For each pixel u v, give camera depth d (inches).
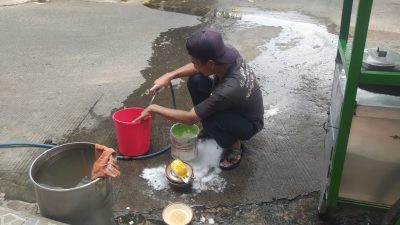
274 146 107.9
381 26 181.9
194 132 101.4
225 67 86.3
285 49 174.2
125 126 94.4
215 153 104.1
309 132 114.5
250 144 108.6
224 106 88.4
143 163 99.7
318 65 159.2
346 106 64.2
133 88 137.6
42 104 126.2
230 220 82.8
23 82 140.3
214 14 219.6
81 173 72.7
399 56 68.9
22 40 177.8
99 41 179.2
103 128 114.1
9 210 67.6
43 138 108.7
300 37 188.2
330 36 189.5
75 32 189.3
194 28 197.6
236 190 91.1
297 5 239.6
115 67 153.8
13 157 100.0
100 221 69.1
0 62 155.5
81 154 70.9
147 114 93.7
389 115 63.4
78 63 156.7
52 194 61.4
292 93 137.3
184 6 233.3
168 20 208.8
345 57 72.4
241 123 93.9
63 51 167.5
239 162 99.8
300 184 93.4
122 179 93.8
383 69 63.3
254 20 211.5
